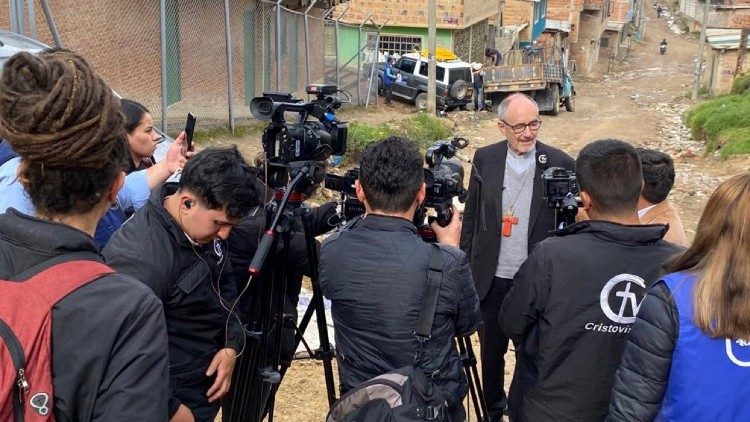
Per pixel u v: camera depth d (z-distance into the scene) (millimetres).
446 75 24422
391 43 29156
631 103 34094
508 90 26141
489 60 30266
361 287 2420
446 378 2463
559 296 2588
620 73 51438
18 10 7363
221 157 2234
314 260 2928
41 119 1495
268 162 2873
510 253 3947
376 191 2471
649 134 22609
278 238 2871
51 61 1559
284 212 2764
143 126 3314
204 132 12242
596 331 2568
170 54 11445
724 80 34281
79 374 1490
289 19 16219
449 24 28547
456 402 2498
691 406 2096
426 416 2254
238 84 14102
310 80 18188
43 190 1573
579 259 2570
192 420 2051
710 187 13930
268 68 15430
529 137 3834
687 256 2230
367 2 28688
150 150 3377
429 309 2369
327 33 20156
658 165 3393
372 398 2281
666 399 2176
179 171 3057
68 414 1494
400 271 2402
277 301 2957
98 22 9781
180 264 2260
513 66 26062
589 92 40000
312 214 3043
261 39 14961
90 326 1513
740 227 2043
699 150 19062
